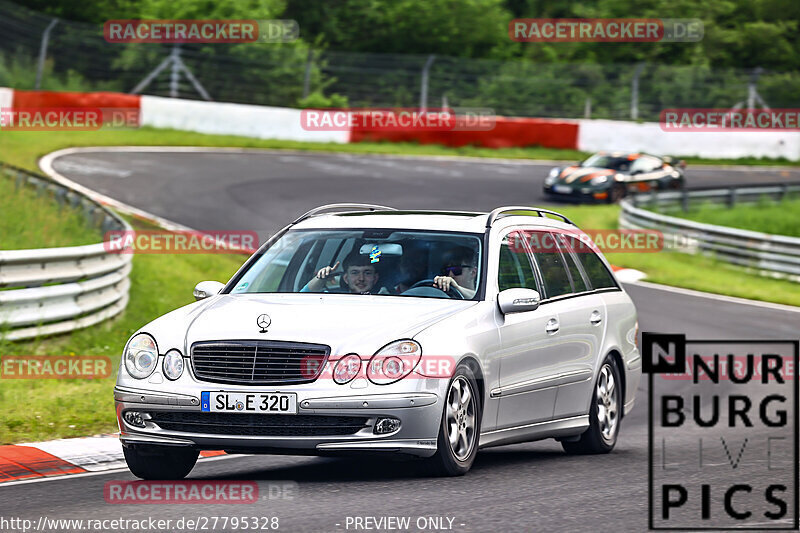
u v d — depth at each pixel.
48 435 31.08
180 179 104.62
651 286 80.94
